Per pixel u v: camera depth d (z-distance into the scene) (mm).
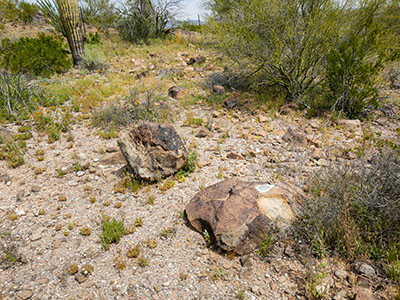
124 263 3303
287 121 6766
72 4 11461
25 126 6738
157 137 4719
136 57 13281
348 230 3262
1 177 4973
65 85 9320
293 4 7156
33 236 3764
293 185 4156
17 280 3148
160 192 4531
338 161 4922
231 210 3582
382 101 7039
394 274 2859
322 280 2943
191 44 16062
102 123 6844
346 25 7289
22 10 20031
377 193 3439
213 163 5242
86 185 4824
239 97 8367
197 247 3506
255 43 7379
